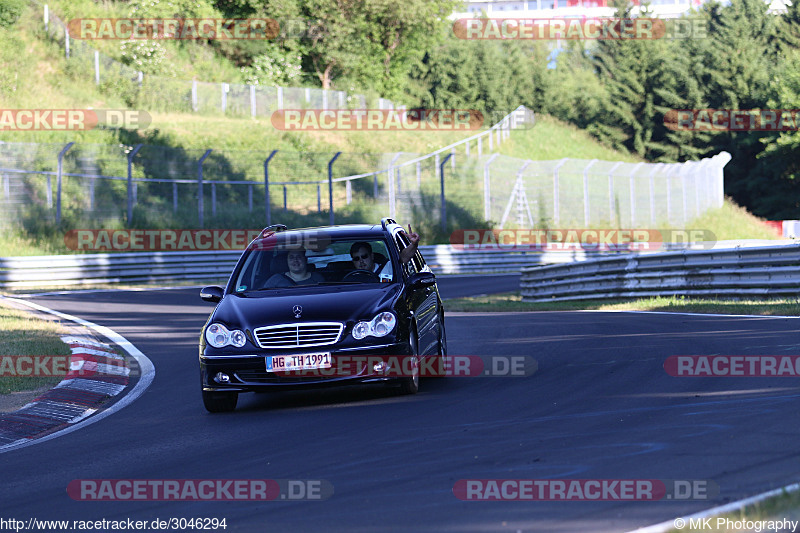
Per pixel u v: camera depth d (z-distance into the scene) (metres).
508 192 158.62
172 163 132.75
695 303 52.59
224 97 170.88
